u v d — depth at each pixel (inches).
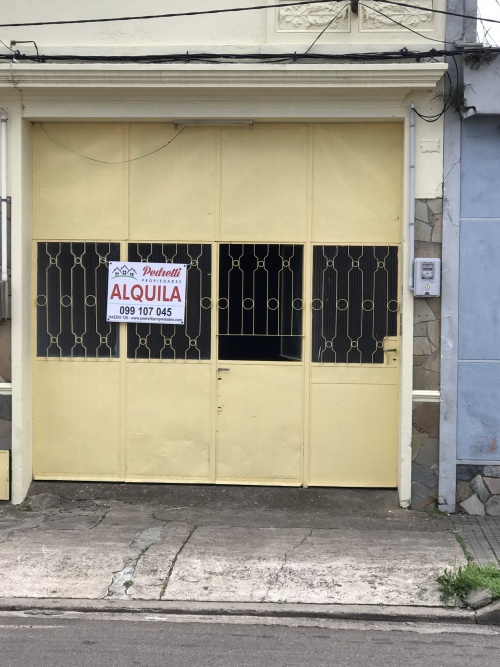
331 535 255.9
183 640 190.5
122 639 190.7
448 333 278.8
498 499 279.3
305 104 281.6
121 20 283.1
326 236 292.7
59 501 290.2
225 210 294.5
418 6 276.1
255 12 282.0
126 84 277.0
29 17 286.4
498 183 277.4
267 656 182.2
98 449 299.6
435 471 281.9
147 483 299.1
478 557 236.7
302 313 293.7
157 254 296.2
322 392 294.4
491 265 278.4
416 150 278.7
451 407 279.7
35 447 300.4
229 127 292.5
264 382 295.4
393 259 291.7
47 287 298.4
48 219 296.7
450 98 273.6
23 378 289.4
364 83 271.9
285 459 295.9
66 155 295.4
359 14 277.6
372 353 293.3
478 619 203.0
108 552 239.1
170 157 294.4
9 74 275.1
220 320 296.2
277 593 213.8
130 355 298.0
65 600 211.0
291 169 292.5
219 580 220.7
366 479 294.4
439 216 278.4
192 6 283.7
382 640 192.1
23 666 175.5
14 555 237.3
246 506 285.7
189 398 297.3
